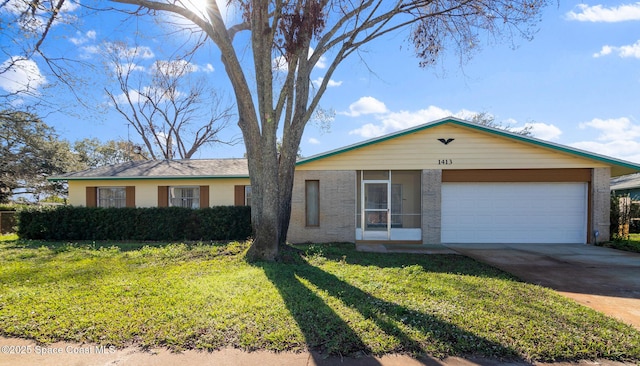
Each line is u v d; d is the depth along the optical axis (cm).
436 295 532
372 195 1288
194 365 331
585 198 1217
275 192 796
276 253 797
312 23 836
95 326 405
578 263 862
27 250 1000
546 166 1199
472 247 1139
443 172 1234
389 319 423
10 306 472
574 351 355
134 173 1525
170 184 1512
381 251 1048
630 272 759
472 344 365
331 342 366
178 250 935
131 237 1280
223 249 928
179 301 486
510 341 372
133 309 457
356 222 1276
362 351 354
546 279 690
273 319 421
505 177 1218
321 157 1231
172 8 797
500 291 566
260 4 786
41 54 967
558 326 416
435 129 1230
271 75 783
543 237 1233
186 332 386
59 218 1309
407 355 349
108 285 582
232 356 347
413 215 1309
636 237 1384
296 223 1239
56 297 513
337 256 896
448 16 973
